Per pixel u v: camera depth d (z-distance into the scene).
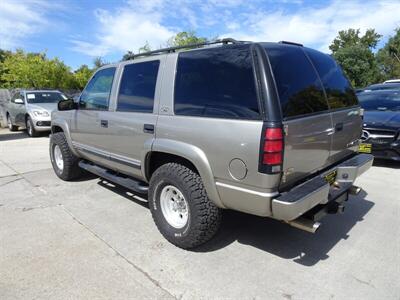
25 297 2.40
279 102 2.36
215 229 2.94
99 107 4.12
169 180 3.01
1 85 20.55
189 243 2.98
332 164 3.24
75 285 2.54
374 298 2.40
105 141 4.02
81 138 4.58
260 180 2.35
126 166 3.76
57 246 3.14
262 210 2.43
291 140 2.42
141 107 3.37
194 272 2.72
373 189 4.79
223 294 2.44
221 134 2.54
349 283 2.57
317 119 2.73
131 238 3.31
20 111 11.05
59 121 5.12
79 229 3.51
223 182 2.60
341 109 3.21
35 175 5.71
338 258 2.95
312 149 2.72
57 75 18.81
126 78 3.66
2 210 4.05
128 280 2.61
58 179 5.45
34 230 3.48
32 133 10.45
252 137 2.35
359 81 35.06
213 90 2.67
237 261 2.90
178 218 3.16
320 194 2.57
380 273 2.71
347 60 34.62
